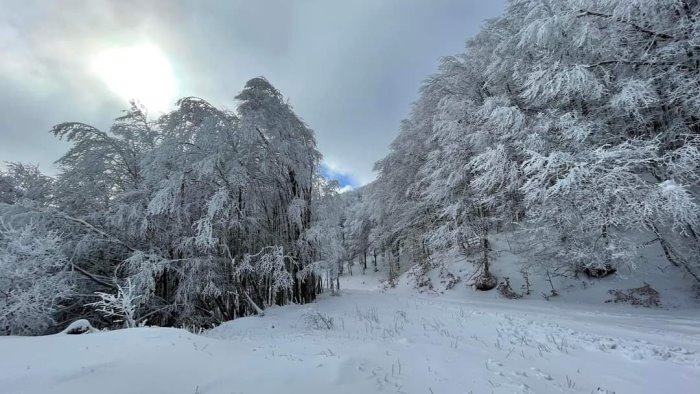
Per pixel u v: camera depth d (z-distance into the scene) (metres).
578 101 11.76
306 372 3.59
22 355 3.60
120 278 12.09
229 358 3.95
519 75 13.07
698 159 9.30
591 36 10.07
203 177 12.02
